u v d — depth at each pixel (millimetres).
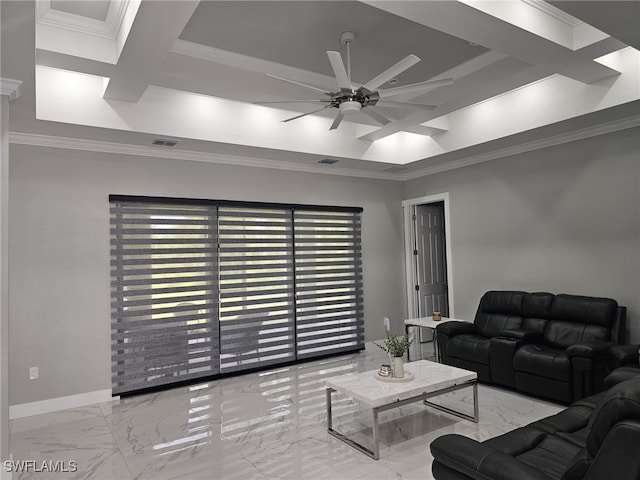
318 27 3582
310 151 5605
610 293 4680
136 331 4902
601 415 1709
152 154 5113
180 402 4582
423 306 7301
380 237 7047
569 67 3812
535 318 4965
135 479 3008
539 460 2260
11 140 4367
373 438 3416
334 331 6414
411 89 3357
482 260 6031
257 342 5699
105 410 4406
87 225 4711
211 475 3037
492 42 3223
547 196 5262
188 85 4039
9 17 2291
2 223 2947
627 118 4477
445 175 6598
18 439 3725
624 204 4574
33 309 4410
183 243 5250
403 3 2656
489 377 4719
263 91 4336
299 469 3078
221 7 3264
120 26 3211
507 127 5062
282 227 6035
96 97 4277
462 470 2057
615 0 2486
